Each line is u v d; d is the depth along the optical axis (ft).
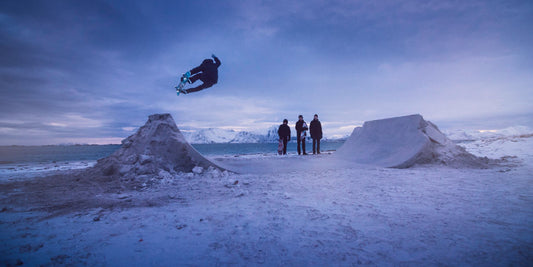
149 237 8.43
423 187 16.51
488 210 11.12
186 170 24.09
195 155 24.59
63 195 14.83
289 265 6.55
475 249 7.31
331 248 7.54
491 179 18.83
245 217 10.57
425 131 31.32
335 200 13.35
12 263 6.48
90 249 7.48
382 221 9.91
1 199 13.66
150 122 26.48
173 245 7.80
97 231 8.96
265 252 7.31
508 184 16.72
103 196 14.80
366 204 12.48
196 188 17.22
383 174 22.47
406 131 32.12
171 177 21.29
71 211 11.48
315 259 6.86
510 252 7.06
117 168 22.03
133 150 24.35
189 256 7.06
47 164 43.09
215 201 13.41
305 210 11.51
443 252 7.16
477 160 28.78
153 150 23.76
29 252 7.22
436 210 11.27
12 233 8.72
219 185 18.15
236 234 8.70
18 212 11.30
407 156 28.48
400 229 9.01
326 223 9.76
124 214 11.05
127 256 7.04
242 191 15.62
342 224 9.62
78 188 16.92
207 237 8.44
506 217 10.13
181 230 9.10
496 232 8.58
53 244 7.81
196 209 11.85
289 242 8.01
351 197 14.02
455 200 12.98
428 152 28.86
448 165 27.37
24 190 16.28
